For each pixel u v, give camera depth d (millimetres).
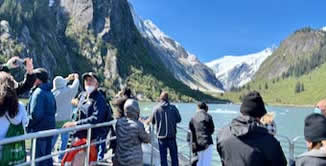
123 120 5992
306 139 3730
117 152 5934
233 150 4008
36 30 178875
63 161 6402
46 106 6043
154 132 9852
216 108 190250
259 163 3896
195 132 9289
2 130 4430
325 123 3643
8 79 4613
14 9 169375
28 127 5992
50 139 6316
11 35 151625
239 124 4047
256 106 4035
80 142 6312
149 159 9953
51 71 166625
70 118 8586
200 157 9203
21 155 4562
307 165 3553
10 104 4469
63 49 196750
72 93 8539
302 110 192625
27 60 6535
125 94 8055
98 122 6367
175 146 9398
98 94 6609
